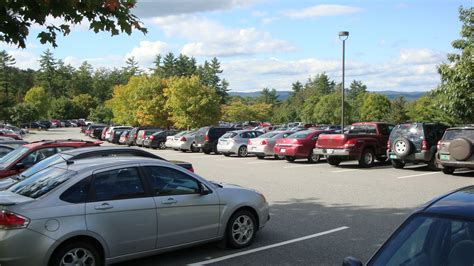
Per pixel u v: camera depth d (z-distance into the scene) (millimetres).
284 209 10414
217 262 6695
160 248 6430
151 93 54844
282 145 22219
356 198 11781
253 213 7531
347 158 19016
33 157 10359
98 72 157000
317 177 16250
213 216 6957
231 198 7203
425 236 3279
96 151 8930
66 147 10875
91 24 7078
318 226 8742
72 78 153000
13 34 7293
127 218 6098
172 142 33594
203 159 25125
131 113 60812
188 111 47969
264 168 19656
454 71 19625
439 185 14031
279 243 7609
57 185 5883
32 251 5434
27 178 6652
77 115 131875
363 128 20531
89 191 5949
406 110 66875
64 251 5629
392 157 18297
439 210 3391
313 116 81625
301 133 22281
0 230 5414
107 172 6176
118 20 6887
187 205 6680
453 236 3162
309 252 7113
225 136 27375
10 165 9984
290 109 102938
